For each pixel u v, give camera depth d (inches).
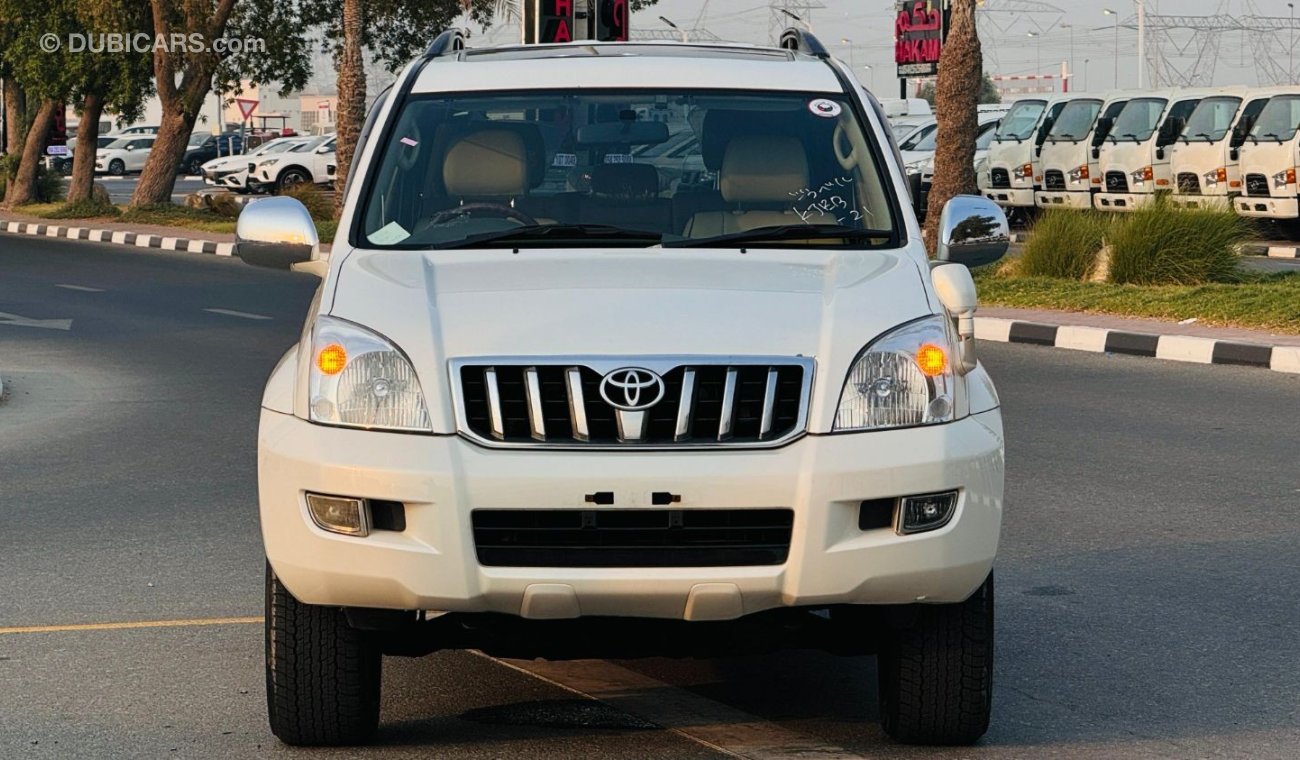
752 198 339.6
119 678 357.1
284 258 339.0
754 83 361.7
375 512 278.5
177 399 783.1
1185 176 1647.4
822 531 274.7
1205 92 1670.8
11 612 412.2
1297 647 377.7
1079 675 357.4
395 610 289.6
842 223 335.3
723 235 330.3
